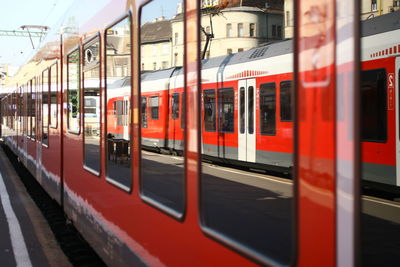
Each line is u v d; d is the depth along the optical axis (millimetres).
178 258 2662
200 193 2414
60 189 6750
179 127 2684
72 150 5840
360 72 1459
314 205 1621
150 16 3033
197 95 2449
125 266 3607
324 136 1578
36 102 10000
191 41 2508
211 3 3213
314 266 1616
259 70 9531
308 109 1655
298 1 1717
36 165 9812
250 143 9891
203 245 2373
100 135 4367
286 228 1847
